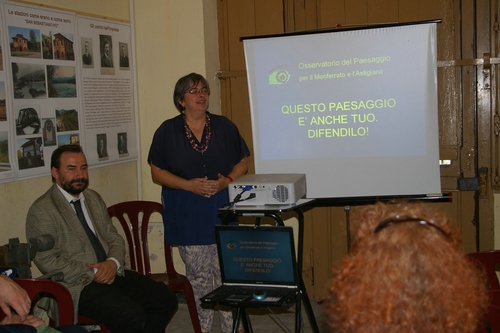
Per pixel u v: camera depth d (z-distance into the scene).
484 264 2.36
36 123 2.80
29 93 2.76
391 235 0.87
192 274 2.98
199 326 2.99
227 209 2.41
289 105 3.38
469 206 3.39
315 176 3.37
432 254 0.84
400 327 0.82
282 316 3.42
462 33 3.28
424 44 3.16
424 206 0.97
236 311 2.25
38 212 2.48
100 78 3.31
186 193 2.91
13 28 2.65
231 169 3.04
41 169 2.84
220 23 3.76
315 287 3.73
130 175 3.70
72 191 2.57
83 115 3.16
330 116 3.33
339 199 3.34
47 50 2.88
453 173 3.39
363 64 3.25
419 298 0.82
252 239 2.19
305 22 3.59
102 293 2.46
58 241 2.52
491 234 3.36
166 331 3.27
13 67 2.65
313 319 2.49
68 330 1.91
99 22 3.30
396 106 3.23
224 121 3.05
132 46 3.65
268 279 2.20
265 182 2.43
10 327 1.59
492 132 3.29
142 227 3.22
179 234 2.93
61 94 2.98
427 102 3.19
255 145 3.45
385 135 3.26
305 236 3.71
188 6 3.57
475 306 0.85
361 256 0.89
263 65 3.39
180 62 3.63
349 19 3.49
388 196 3.28
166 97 3.68
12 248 2.33
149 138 3.75
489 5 3.21
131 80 3.64
